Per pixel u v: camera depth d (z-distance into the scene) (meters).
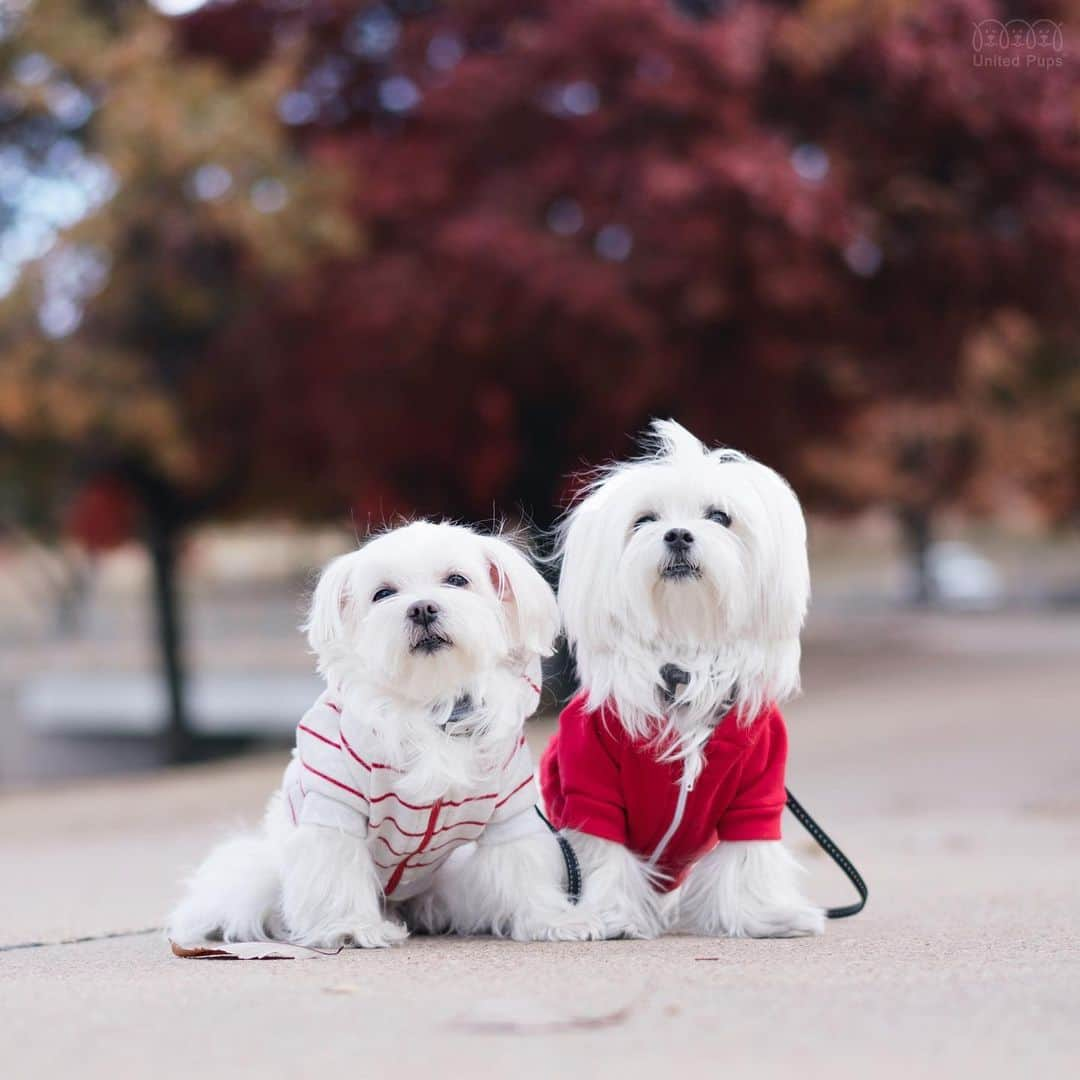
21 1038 2.70
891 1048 2.50
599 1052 2.49
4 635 30.77
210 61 18.06
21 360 15.88
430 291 15.61
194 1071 2.41
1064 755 11.12
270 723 21.94
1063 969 3.28
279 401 17.83
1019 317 18.16
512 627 4.11
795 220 14.03
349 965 3.54
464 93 15.96
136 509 20.23
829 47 15.05
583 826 4.15
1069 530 44.50
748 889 4.15
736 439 17.36
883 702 16.02
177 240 15.85
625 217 15.02
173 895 5.88
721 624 4.07
